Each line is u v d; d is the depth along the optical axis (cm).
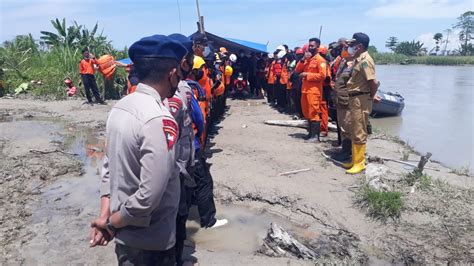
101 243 210
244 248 409
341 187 550
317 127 799
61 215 482
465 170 644
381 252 404
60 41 1931
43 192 557
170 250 224
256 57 1585
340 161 661
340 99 654
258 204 518
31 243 414
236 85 1584
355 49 577
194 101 389
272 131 923
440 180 560
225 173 610
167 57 202
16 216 478
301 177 591
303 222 469
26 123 1050
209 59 647
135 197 189
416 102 1603
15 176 611
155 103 198
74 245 411
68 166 659
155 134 188
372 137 874
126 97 206
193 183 346
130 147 192
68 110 1259
